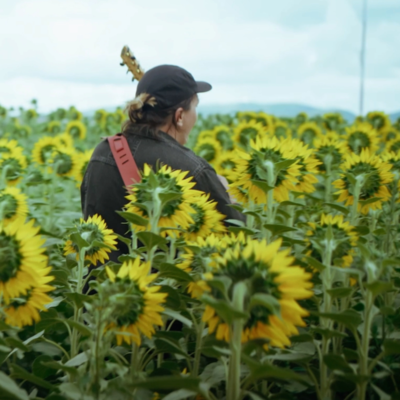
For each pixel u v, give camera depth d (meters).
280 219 3.07
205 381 2.01
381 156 3.06
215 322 1.64
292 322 1.56
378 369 2.18
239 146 6.41
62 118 11.66
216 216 2.61
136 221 2.26
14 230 1.80
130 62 3.69
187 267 2.22
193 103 3.48
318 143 4.14
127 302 1.81
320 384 2.08
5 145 4.60
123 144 3.30
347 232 2.27
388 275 1.90
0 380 1.62
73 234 2.42
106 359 2.44
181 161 3.24
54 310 2.27
